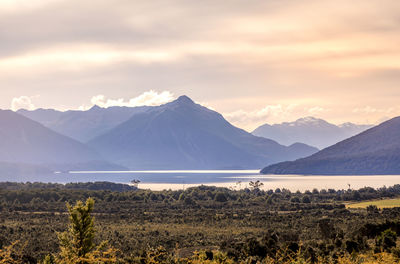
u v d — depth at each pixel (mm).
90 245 40938
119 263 50625
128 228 133500
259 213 189500
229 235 116312
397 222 88438
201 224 147125
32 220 149625
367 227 89062
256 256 61281
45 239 103812
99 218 162500
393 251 50594
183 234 120000
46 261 47625
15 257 59812
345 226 125188
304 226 134750
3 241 93938
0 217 159750
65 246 39625
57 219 152875
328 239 90125
